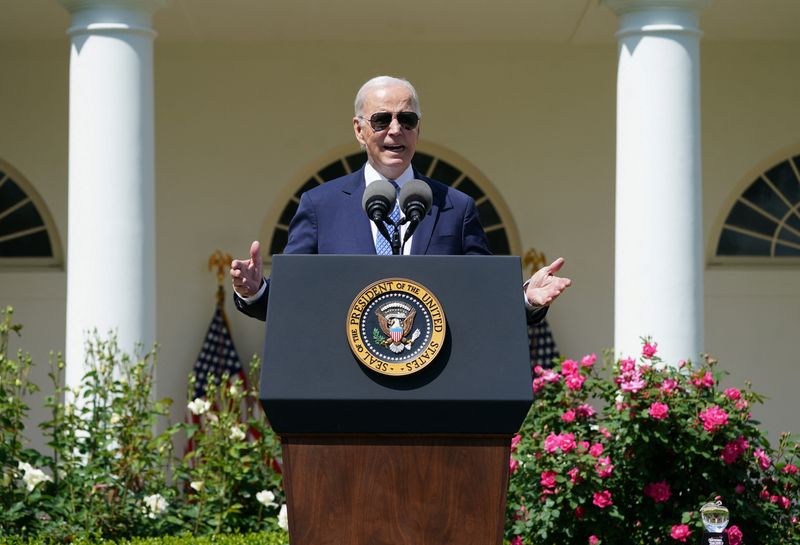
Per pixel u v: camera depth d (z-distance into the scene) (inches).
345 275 148.6
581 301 609.6
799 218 622.5
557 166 613.0
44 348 599.5
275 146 608.7
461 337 146.3
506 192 611.8
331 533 146.0
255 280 174.9
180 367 597.0
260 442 370.9
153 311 426.0
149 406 393.1
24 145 601.3
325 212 191.0
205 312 601.0
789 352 617.0
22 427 355.6
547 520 323.0
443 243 187.0
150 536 343.9
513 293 148.6
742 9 552.1
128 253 419.5
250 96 608.7
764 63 615.5
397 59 612.1
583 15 555.5
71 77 426.9
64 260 605.3
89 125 421.1
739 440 332.2
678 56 426.9
